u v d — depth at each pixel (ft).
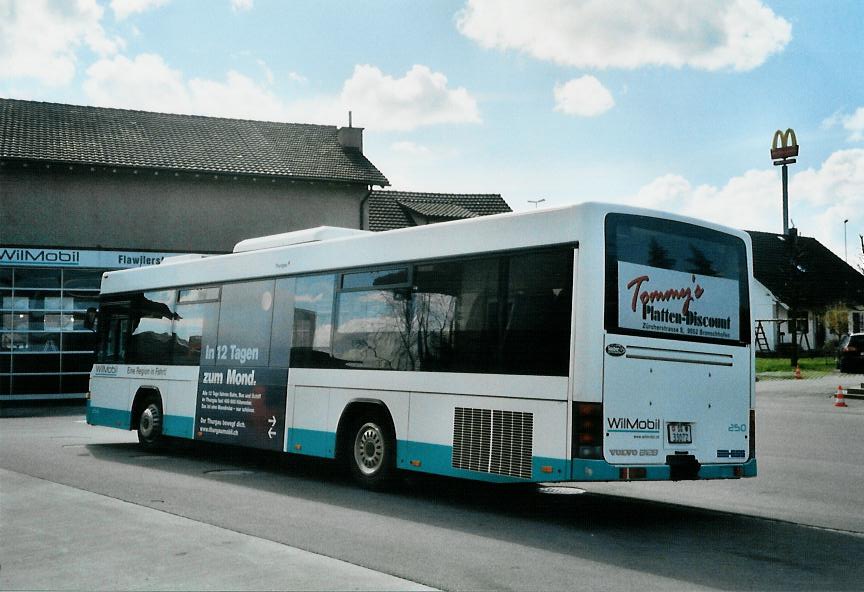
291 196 106.63
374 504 31.07
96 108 110.52
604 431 26.35
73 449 48.55
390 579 19.98
